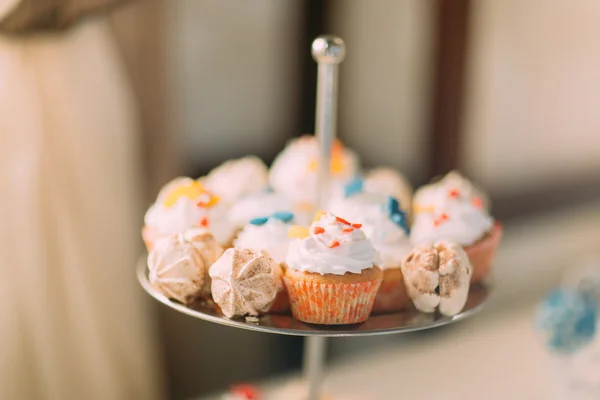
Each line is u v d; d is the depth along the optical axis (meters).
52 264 0.97
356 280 0.70
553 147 1.65
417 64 1.55
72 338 0.99
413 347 1.14
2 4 0.87
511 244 1.51
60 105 0.95
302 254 0.71
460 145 1.53
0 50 0.90
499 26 1.50
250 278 0.70
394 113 1.59
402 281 0.75
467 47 1.48
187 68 1.29
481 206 0.85
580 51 1.62
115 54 1.02
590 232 1.66
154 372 1.10
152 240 0.79
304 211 0.86
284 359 1.41
